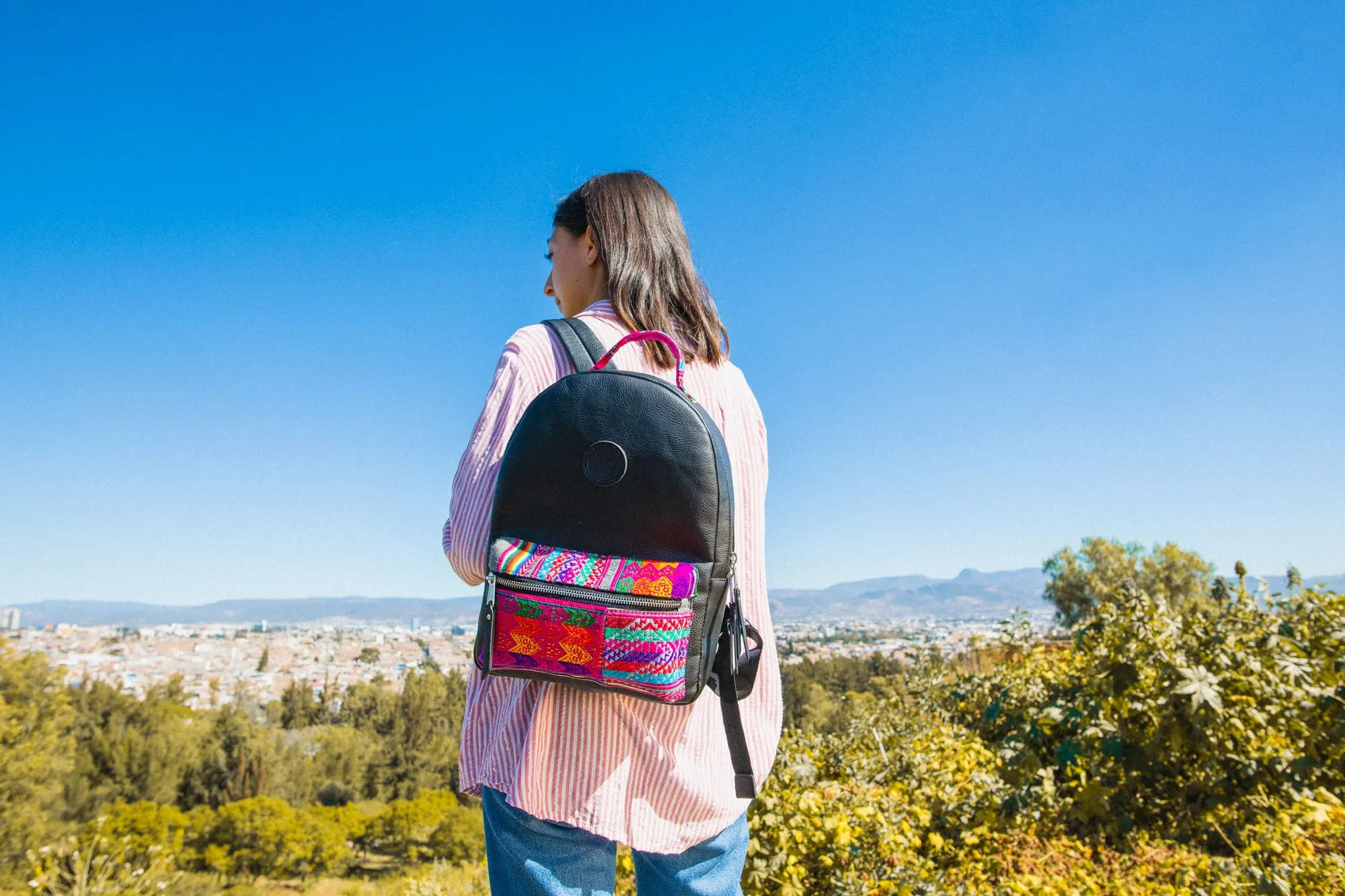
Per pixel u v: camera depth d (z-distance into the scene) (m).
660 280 1.01
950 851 3.22
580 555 0.75
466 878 14.37
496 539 0.78
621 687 0.72
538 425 0.78
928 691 5.01
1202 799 3.23
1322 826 2.62
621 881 3.33
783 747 3.75
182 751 59.34
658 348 0.96
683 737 0.83
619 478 0.75
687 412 0.77
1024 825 3.30
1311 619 3.64
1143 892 2.54
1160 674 3.39
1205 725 3.17
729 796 0.87
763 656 0.97
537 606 0.72
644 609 0.71
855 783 3.52
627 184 1.07
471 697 0.89
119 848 11.51
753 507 1.00
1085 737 3.49
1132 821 3.26
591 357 0.91
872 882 2.84
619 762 0.80
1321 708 3.22
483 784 0.85
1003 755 3.71
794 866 2.94
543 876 0.81
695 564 0.75
